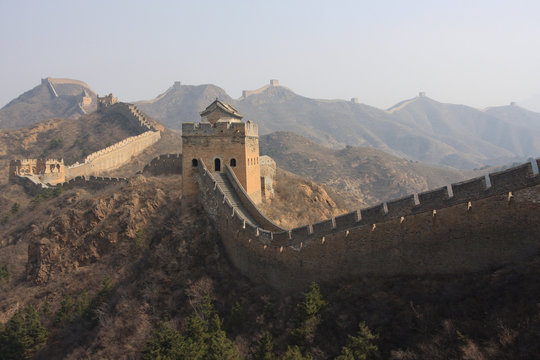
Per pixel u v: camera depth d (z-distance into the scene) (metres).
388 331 20.08
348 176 154.25
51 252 46.75
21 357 33.00
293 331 22.69
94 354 29.95
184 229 38.31
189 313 29.70
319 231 26.08
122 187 54.38
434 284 20.95
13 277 50.31
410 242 22.36
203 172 40.00
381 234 23.39
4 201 77.50
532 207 18.67
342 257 24.91
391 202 23.11
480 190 20.16
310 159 164.25
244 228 31.55
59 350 32.97
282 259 27.97
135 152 102.56
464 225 20.62
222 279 31.92
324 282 25.61
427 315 19.48
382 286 22.67
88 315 35.44
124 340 30.06
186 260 35.12
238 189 38.88
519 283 17.88
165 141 114.88
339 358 18.59
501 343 15.98
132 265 39.44
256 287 29.41
